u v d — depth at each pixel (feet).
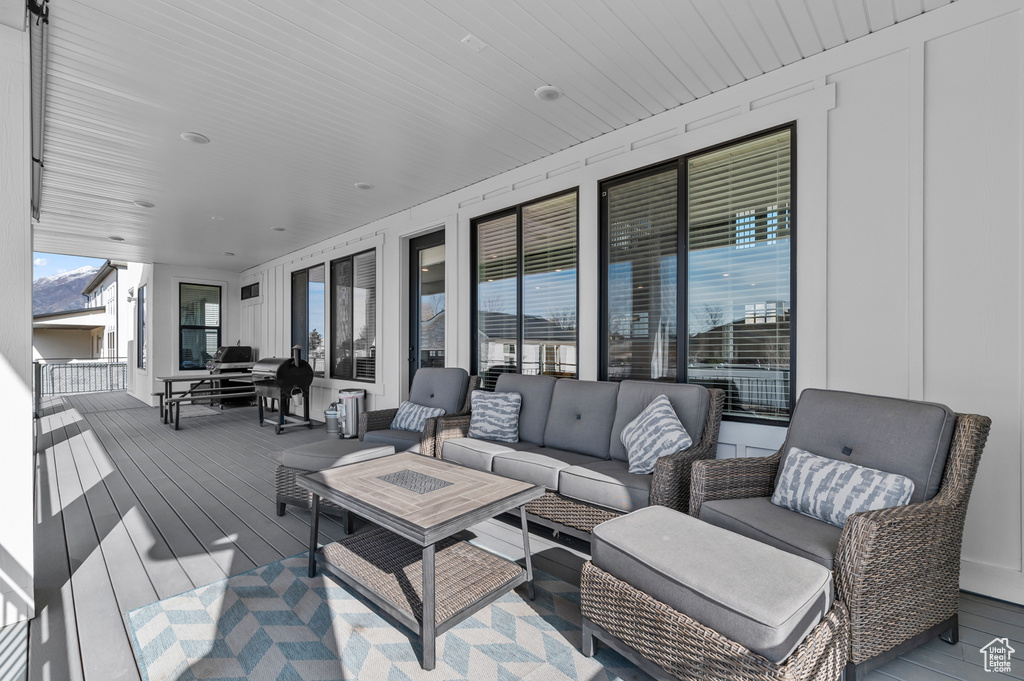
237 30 7.98
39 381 26.09
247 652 5.78
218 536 9.28
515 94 10.25
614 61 9.09
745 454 9.89
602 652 5.90
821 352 8.86
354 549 7.75
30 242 6.79
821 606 4.64
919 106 7.83
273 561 8.21
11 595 6.40
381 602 6.23
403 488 7.23
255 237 22.93
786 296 9.51
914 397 7.84
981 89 7.34
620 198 12.10
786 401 9.52
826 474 6.36
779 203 9.59
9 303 6.62
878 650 5.13
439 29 8.07
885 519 5.05
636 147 11.64
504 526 9.91
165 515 10.44
